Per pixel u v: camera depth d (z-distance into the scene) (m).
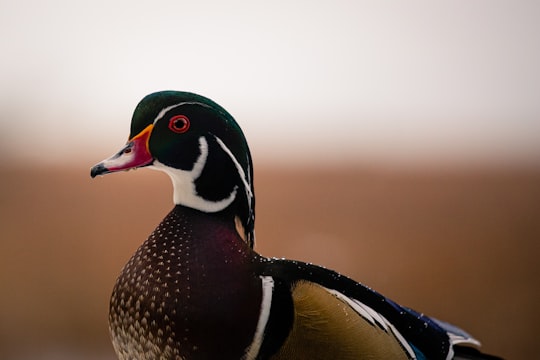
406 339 5.05
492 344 12.48
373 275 14.54
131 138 4.75
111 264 14.70
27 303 13.30
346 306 4.69
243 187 4.80
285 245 15.98
